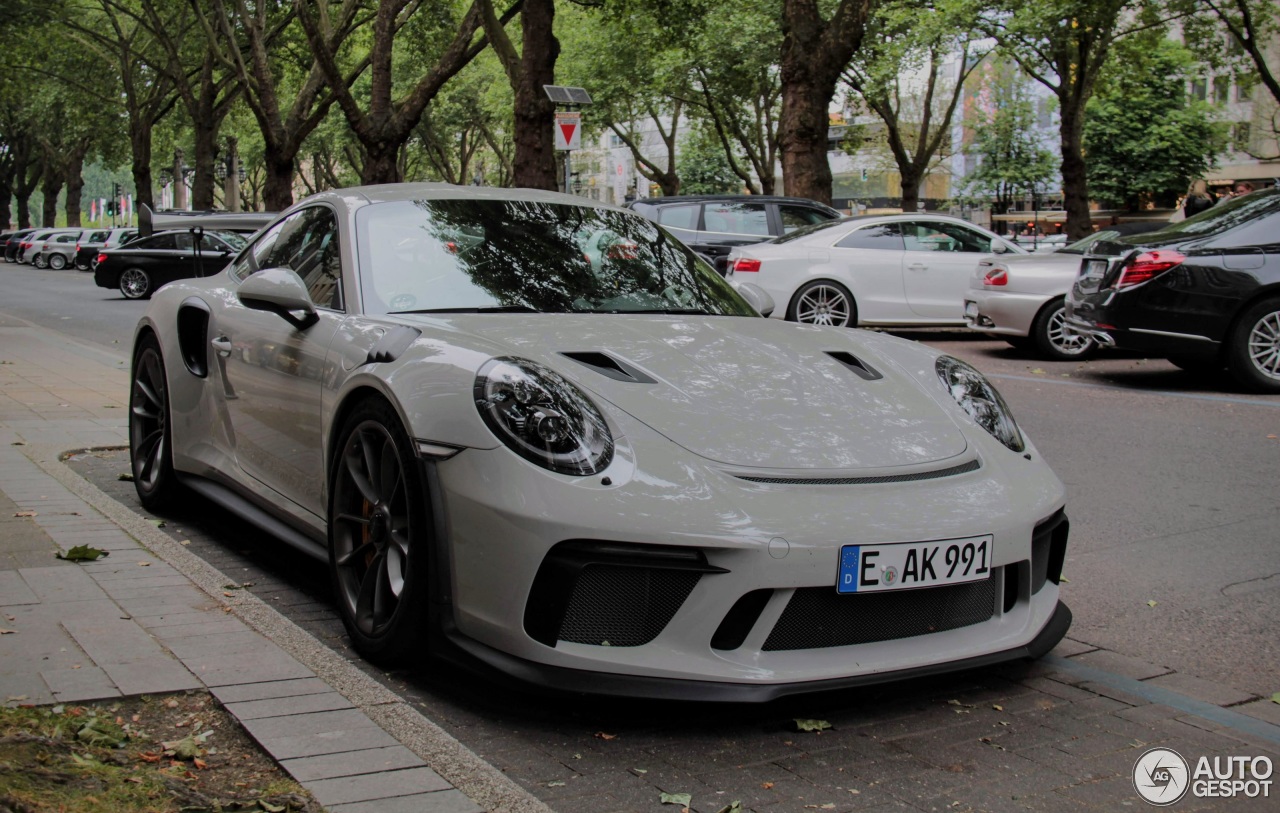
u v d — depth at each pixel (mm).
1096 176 43000
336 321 3676
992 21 25906
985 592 3074
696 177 54625
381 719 2678
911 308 13102
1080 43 26625
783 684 2730
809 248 13055
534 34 18016
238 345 4246
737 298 4238
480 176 61094
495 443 2836
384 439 3188
